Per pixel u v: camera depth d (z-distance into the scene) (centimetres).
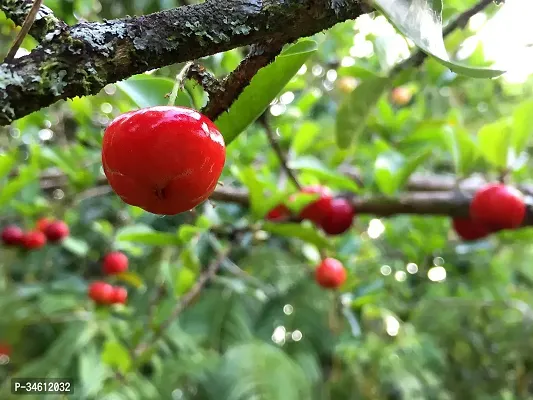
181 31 6
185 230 18
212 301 40
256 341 39
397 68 17
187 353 38
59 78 6
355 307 23
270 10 6
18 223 34
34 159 23
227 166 21
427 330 37
